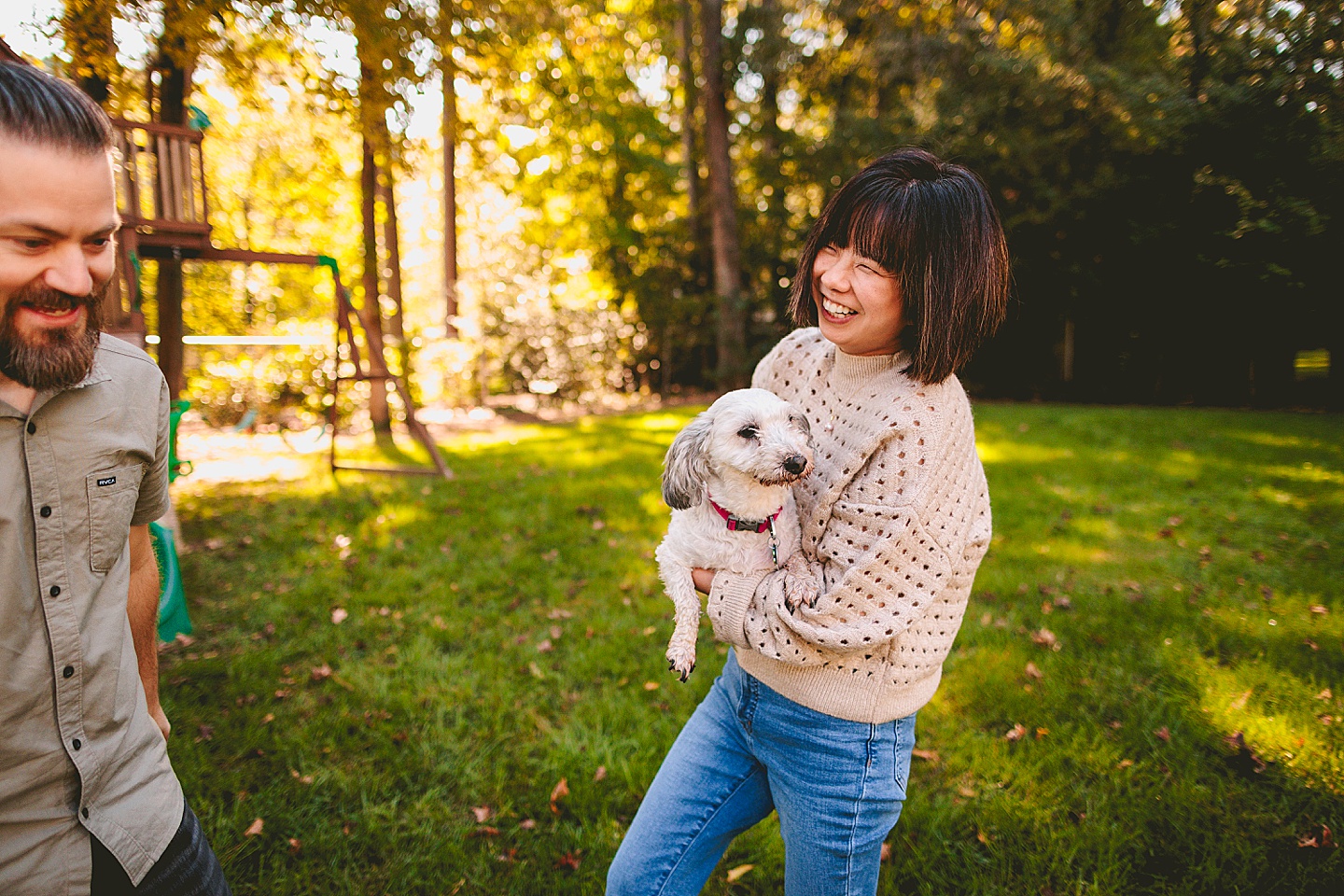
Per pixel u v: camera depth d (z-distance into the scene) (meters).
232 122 12.46
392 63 8.05
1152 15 12.89
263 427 12.22
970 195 1.40
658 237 18.61
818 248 1.58
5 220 1.00
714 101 15.76
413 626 4.34
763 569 1.59
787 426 1.72
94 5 5.99
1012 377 15.82
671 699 3.55
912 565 1.39
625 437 10.71
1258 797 2.81
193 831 1.41
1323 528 5.73
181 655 3.97
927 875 2.54
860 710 1.50
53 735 1.20
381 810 2.83
